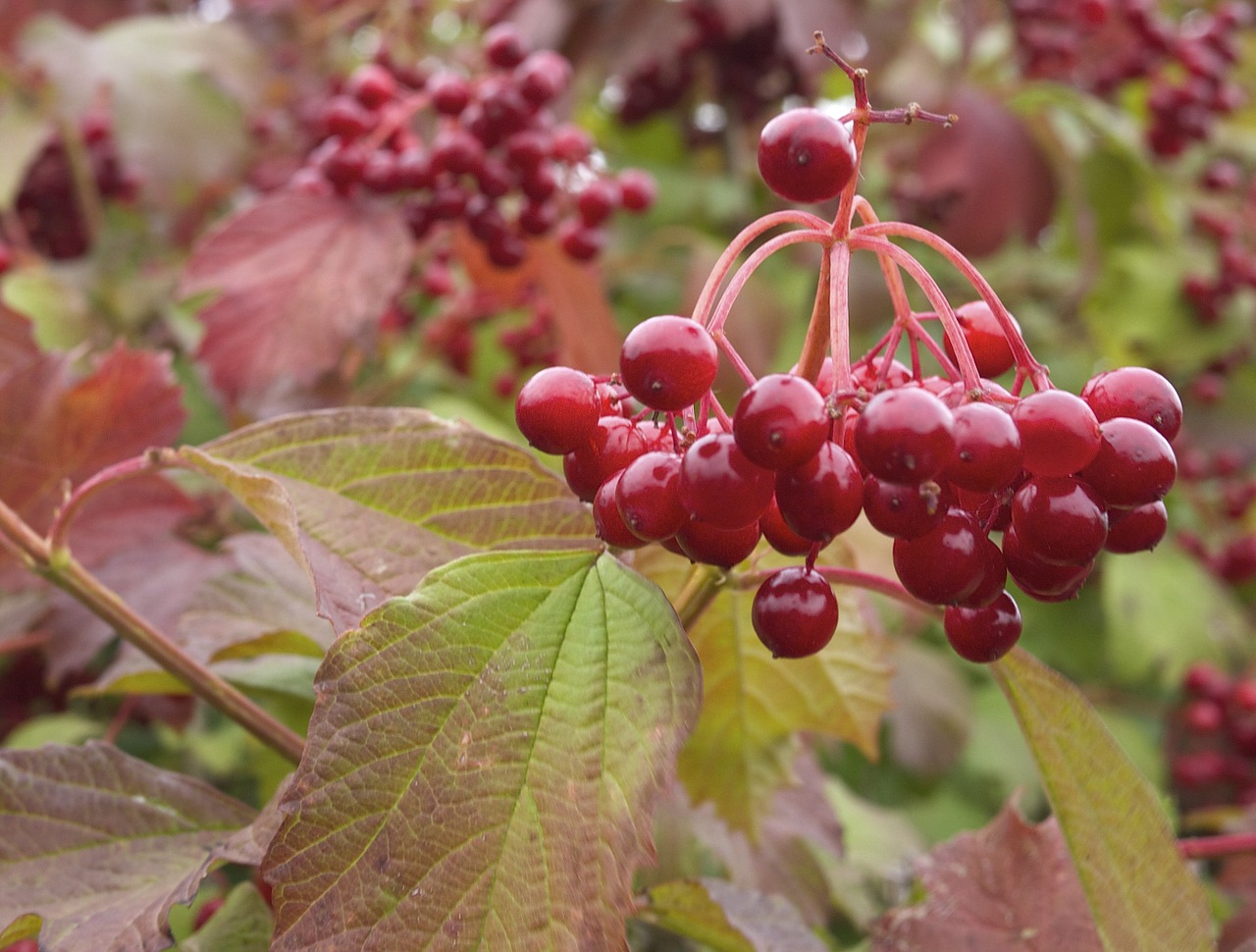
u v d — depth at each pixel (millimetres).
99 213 488
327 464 204
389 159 338
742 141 535
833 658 236
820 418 161
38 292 414
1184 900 204
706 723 243
